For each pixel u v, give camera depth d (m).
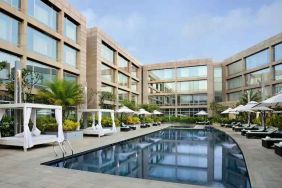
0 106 13.28
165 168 10.13
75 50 31.50
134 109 38.91
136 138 20.64
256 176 7.42
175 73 57.94
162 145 17.34
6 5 20.42
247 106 20.56
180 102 57.84
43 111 23.50
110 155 13.17
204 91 55.28
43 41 25.50
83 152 12.44
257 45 45.34
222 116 49.97
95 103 34.00
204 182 8.06
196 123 45.00
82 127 23.00
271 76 41.75
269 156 10.83
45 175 7.54
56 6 27.02
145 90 60.16
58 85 20.92
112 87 42.12
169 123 49.44
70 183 6.71
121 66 46.59
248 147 13.63
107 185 6.53
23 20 22.27
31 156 10.80
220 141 19.77
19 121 15.87
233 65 54.72
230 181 8.16
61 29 27.80
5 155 11.04
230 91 55.16
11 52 21.02
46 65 25.70
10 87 18.06
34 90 23.28
